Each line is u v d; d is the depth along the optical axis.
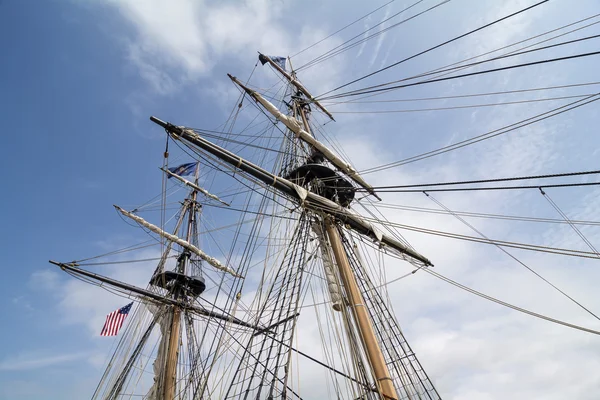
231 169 11.58
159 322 26.88
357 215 12.93
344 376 9.86
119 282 25.89
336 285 11.38
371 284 12.88
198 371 18.16
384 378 9.01
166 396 22.45
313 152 16.45
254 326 12.30
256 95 14.86
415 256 14.56
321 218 13.66
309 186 15.09
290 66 20.69
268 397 10.03
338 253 12.34
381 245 14.46
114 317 25.14
